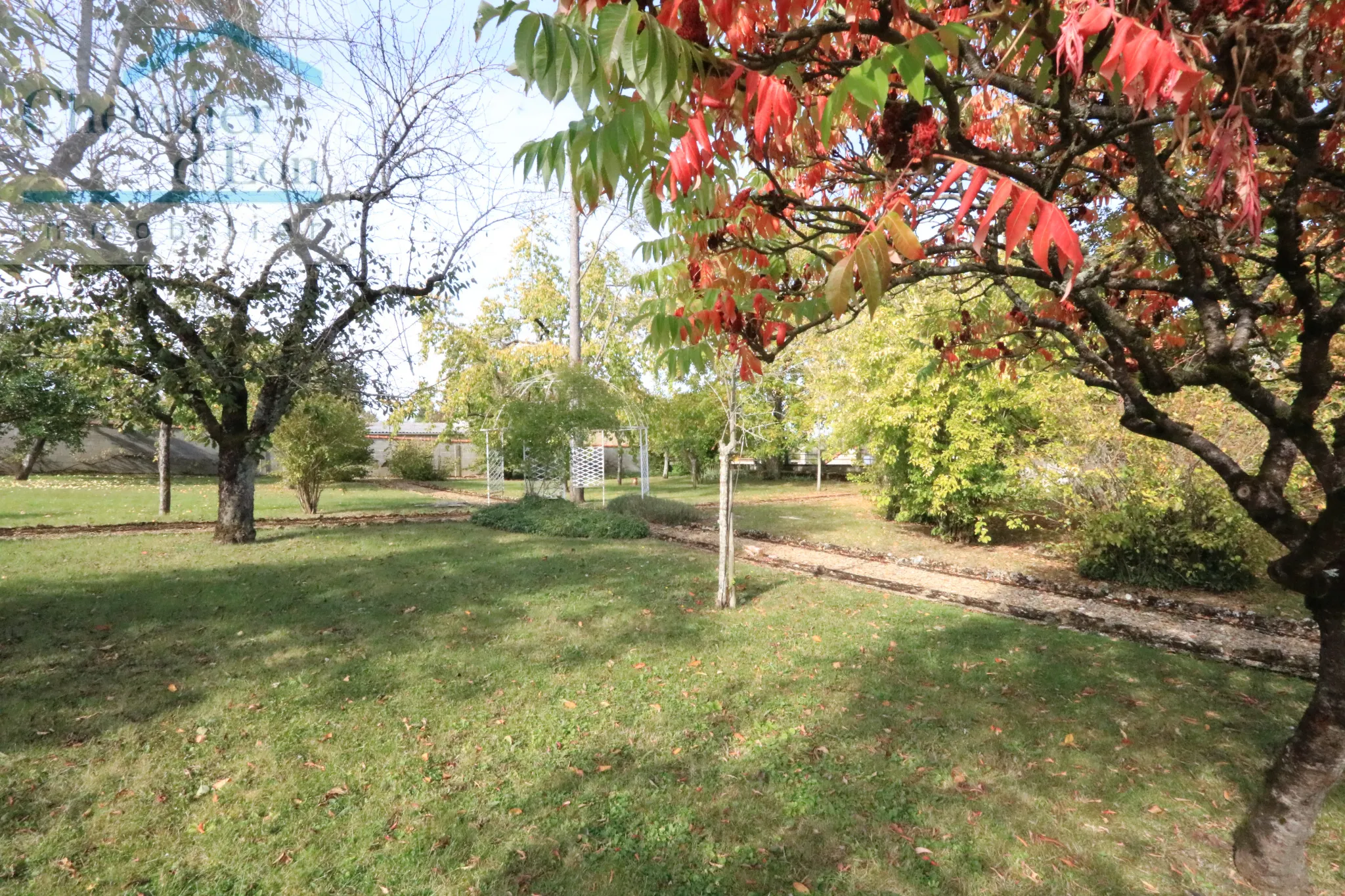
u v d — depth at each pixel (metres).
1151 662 4.84
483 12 1.07
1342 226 2.52
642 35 1.07
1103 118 1.89
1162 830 2.81
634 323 2.40
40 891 2.36
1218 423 6.33
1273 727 3.75
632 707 3.94
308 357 8.52
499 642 5.14
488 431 14.85
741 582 7.45
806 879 2.47
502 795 3.01
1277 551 6.67
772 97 1.34
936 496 10.17
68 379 10.04
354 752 3.37
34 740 3.43
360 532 11.25
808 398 13.21
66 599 6.21
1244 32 1.24
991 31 1.99
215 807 2.89
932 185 2.39
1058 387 7.44
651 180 1.68
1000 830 2.78
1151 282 2.28
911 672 4.56
